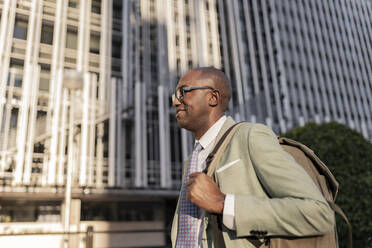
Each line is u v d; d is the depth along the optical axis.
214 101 1.09
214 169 0.92
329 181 0.91
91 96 12.52
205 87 1.08
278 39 25.44
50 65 11.95
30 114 10.68
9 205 10.21
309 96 25.73
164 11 18.56
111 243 11.47
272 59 24.16
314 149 5.40
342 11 35.47
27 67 11.32
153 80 16.14
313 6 32.56
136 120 13.38
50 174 10.23
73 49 12.94
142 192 11.86
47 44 12.23
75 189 10.51
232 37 21.88
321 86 27.56
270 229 0.73
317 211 0.69
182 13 19.73
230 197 0.77
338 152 5.23
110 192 11.20
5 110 10.35
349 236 0.85
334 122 5.95
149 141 13.62
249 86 21.48
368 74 33.00
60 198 10.67
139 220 12.50
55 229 10.22
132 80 14.65
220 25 21.52
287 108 22.52
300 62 27.02
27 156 10.09
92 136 11.80
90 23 13.98
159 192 12.25
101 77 13.34
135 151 12.89
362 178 4.92
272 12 26.62
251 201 0.75
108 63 13.89
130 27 15.52
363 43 34.97
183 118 1.11
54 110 11.17
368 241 4.64
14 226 9.91
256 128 0.88
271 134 0.89
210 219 0.91
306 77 26.64
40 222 10.38
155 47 17.25
